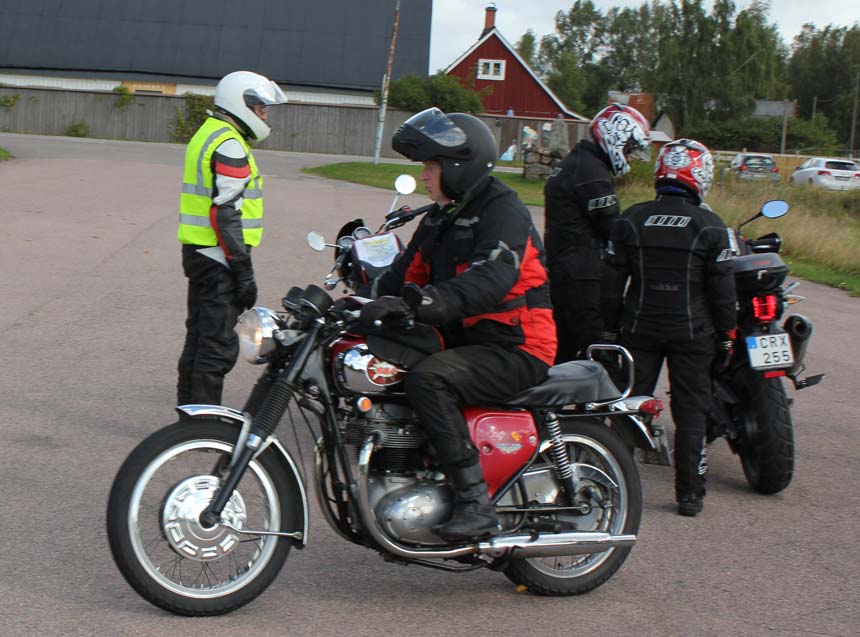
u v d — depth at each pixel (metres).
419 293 3.61
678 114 77.12
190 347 5.87
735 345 5.64
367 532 3.78
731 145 69.56
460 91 41.88
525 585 4.14
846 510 5.48
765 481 5.58
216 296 5.66
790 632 3.96
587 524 4.22
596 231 5.95
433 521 3.78
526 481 4.05
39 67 48.78
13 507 4.74
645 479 5.91
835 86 102.88
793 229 17.16
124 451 5.62
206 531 3.70
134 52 49.38
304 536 3.87
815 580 4.50
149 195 16.81
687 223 5.17
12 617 3.67
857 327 10.82
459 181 3.90
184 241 5.65
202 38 49.84
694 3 76.38
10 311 8.73
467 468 3.78
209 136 5.53
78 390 6.73
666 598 4.24
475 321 3.92
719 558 4.71
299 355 3.74
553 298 6.04
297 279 10.94
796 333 5.61
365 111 41.81
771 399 5.52
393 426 3.82
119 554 3.61
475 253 3.86
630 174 24.48
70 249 11.62
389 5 51.53
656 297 5.22
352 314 3.82
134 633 3.61
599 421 4.29
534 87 54.03
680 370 5.25
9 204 14.64
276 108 41.47
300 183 21.48
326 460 3.92
